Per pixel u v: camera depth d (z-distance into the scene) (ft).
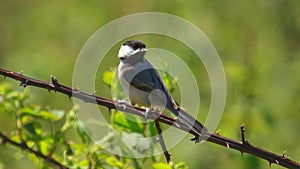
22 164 35.81
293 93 46.62
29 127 26.63
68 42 57.06
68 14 58.18
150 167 37.58
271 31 52.65
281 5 52.85
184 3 52.47
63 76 54.24
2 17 58.95
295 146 43.34
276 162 22.75
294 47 52.11
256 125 39.96
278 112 44.96
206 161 42.22
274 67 48.52
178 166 24.90
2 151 33.81
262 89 45.29
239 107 40.09
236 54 49.24
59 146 27.27
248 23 52.03
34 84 23.03
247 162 36.29
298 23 52.60
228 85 42.86
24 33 58.29
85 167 26.84
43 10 58.95
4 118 43.75
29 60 54.90
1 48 57.77
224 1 52.26
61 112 27.37
